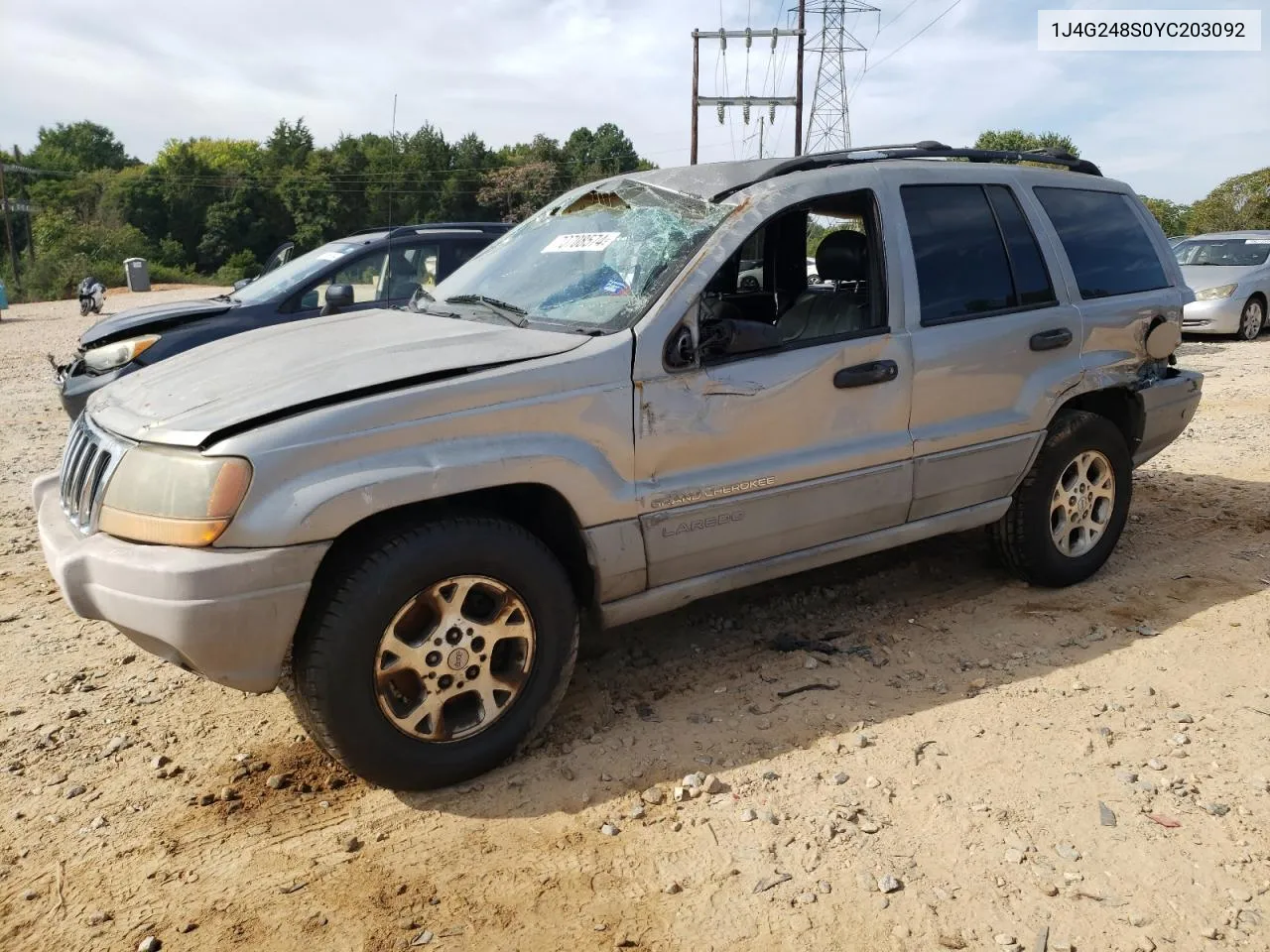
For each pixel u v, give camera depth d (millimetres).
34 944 2473
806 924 2484
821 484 3678
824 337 3670
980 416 4121
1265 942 2402
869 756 3230
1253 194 39531
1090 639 4105
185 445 2773
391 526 2939
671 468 3365
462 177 83250
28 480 6945
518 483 3039
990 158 4332
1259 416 8617
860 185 3844
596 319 3391
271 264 11102
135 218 73938
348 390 2891
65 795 3100
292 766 3260
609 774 3154
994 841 2789
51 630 4359
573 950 2416
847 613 4449
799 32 31906
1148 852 2734
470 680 3064
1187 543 5293
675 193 3771
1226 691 3635
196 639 2672
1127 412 4844
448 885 2660
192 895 2637
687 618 4414
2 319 24922
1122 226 4820
